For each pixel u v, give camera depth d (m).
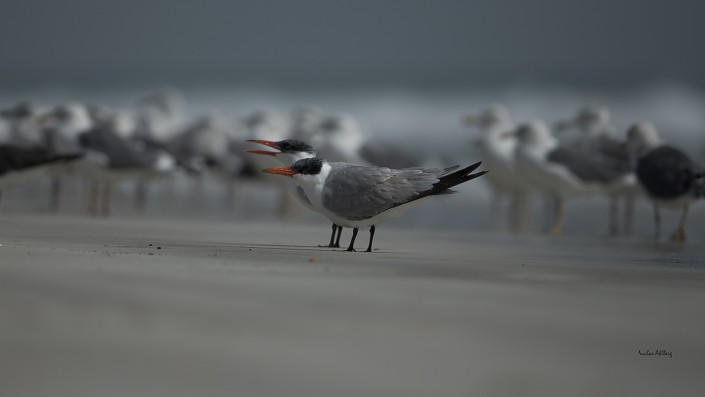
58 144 24.20
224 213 25.36
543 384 5.59
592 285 9.10
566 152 23.25
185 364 5.60
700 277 10.20
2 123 30.88
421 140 46.47
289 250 12.53
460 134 48.41
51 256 10.02
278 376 5.45
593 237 19.14
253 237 15.40
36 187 30.77
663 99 52.81
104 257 10.12
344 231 17.98
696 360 6.22
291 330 6.47
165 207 27.08
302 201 14.34
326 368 5.63
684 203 18.98
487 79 62.94
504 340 6.47
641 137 21.89
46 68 81.19
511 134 24.66
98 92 67.00
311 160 13.03
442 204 28.52
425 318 7.01
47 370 5.41
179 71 77.12
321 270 9.63
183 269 9.19
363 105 56.81
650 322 7.21
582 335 6.71
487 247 14.91
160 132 35.88
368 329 6.59
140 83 70.88
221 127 33.12
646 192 19.34
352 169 12.88
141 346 5.96
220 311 6.98
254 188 34.25
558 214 23.64
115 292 7.57
